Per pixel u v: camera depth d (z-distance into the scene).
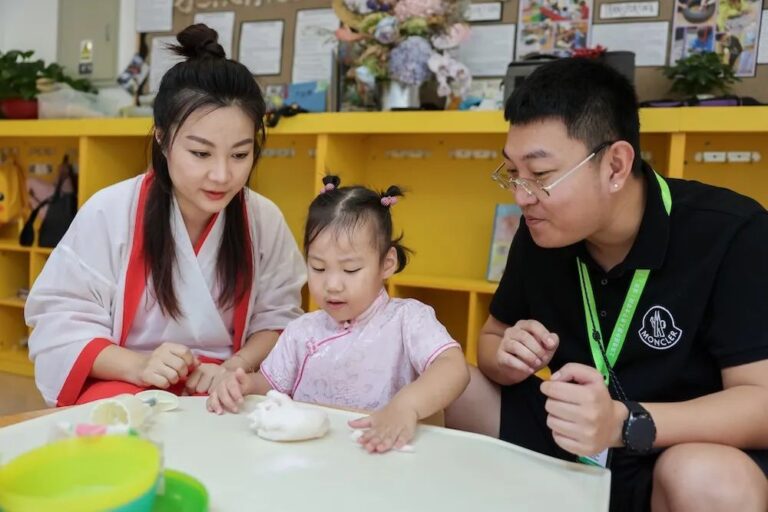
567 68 1.08
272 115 2.35
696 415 0.96
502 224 2.38
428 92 2.43
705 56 2.14
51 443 0.60
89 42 3.23
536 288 1.30
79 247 1.45
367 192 1.29
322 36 2.78
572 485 0.80
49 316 1.42
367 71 2.30
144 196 1.46
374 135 2.64
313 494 0.73
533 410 1.29
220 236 1.50
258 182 2.82
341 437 0.94
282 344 1.32
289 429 0.90
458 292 2.54
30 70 3.03
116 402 0.94
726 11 2.24
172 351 1.29
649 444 0.93
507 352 1.15
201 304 1.48
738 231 1.09
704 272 1.09
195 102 1.25
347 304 1.23
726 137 2.20
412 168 2.59
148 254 1.44
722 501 0.89
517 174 1.09
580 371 0.92
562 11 2.41
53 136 3.03
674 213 1.14
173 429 0.94
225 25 2.94
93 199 1.49
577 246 1.21
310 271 1.25
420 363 1.20
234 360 1.48
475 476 0.82
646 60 2.33
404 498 0.74
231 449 0.87
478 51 2.52
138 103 3.05
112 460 0.58
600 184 1.06
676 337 1.12
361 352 1.26
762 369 1.02
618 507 1.10
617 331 1.17
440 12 2.26
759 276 1.06
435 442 0.94
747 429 0.96
